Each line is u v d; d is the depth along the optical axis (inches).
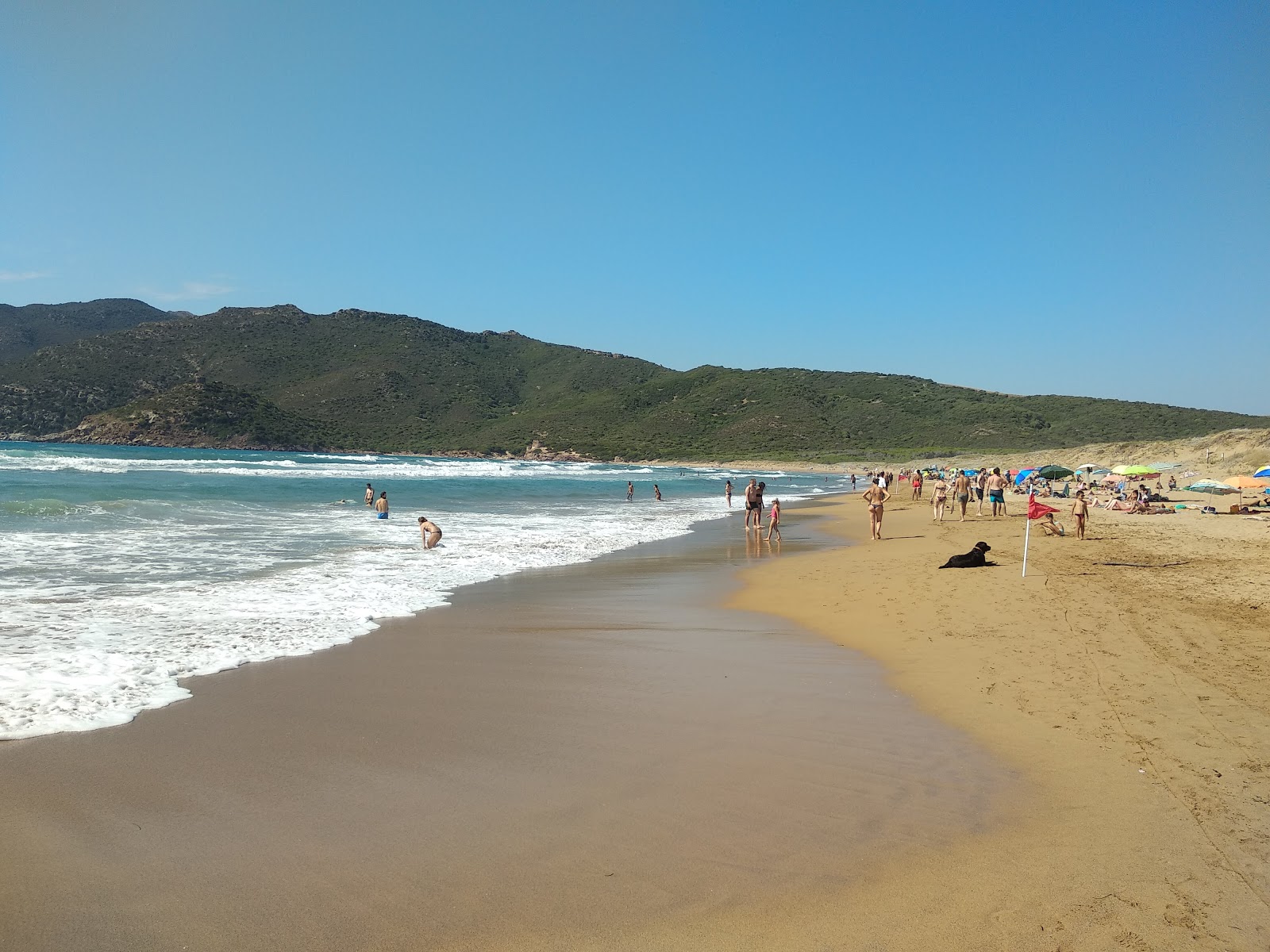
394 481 1888.5
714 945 130.3
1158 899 142.8
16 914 135.5
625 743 224.7
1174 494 1460.4
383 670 299.1
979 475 1407.5
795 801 185.9
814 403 5905.5
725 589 503.5
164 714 240.8
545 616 411.2
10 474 1421.0
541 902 142.5
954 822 174.9
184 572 512.1
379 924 134.8
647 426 5777.6
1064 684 275.9
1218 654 310.8
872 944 130.6
